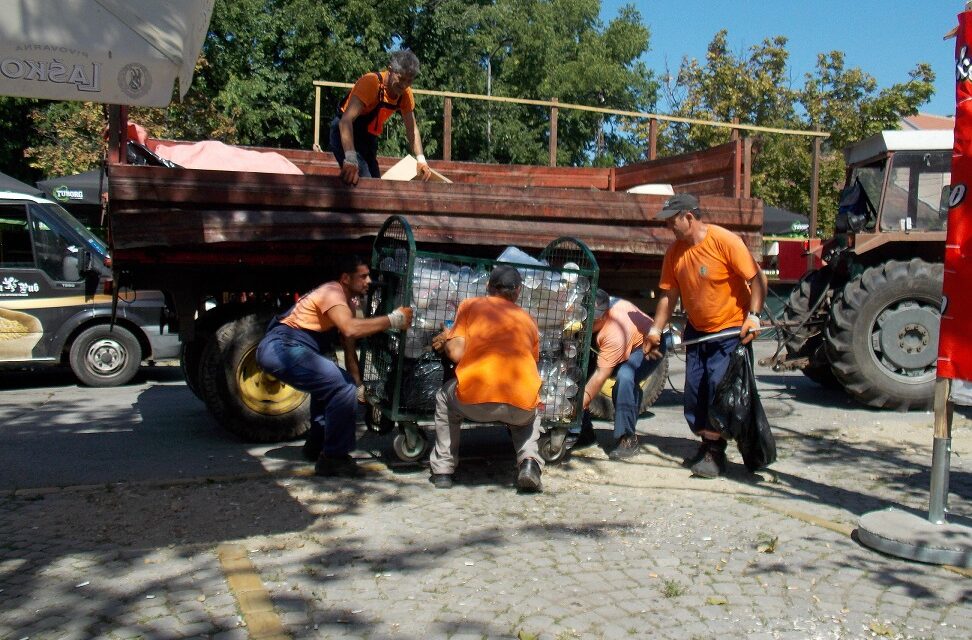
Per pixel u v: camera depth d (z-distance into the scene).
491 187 6.22
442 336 5.25
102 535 4.35
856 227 8.95
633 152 31.28
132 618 3.40
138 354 9.85
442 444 5.31
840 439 6.97
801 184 22.44
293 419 6.45
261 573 3.87
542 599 3.64
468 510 4.88
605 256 7.17
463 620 3.43
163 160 6.65
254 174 5.71
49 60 3.36
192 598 3.60
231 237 5.62
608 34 31.44
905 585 3.85
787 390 9.74
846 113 22.52
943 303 4.29
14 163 21.59
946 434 4.35
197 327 6.55
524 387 5.09
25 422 7.46
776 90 23.98
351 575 3.87
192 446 6.45
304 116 21.70
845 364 8.20
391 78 6.64
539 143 27.17
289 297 6.59
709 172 7.68
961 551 4.04
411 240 5.33
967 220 4.16
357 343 6.24
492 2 27.47
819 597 3.71
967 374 4.21
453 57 24.11
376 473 5.63
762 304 5.42
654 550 4.26
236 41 20.80
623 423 6.17
